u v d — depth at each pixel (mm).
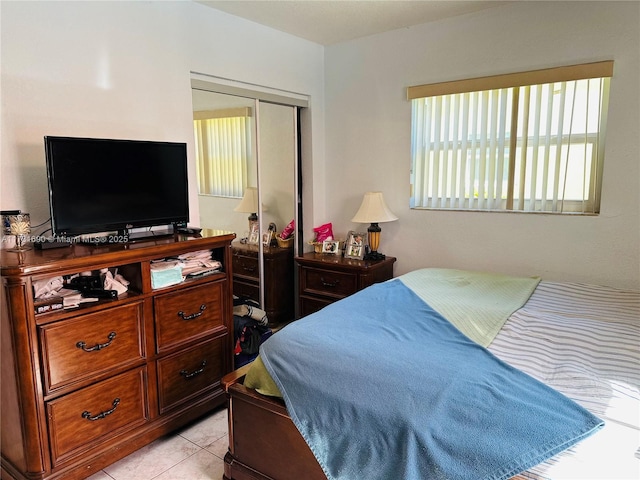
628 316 1979
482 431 1213
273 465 1729
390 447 1310
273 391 1660
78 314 1760
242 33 2912
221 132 2938
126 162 2096
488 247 3008
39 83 1967
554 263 2770
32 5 1918
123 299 1917
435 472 1201
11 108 1891
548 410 1247
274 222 3516
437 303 2137
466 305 2098
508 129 2857
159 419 2119
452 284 2510
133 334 1976
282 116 3439
